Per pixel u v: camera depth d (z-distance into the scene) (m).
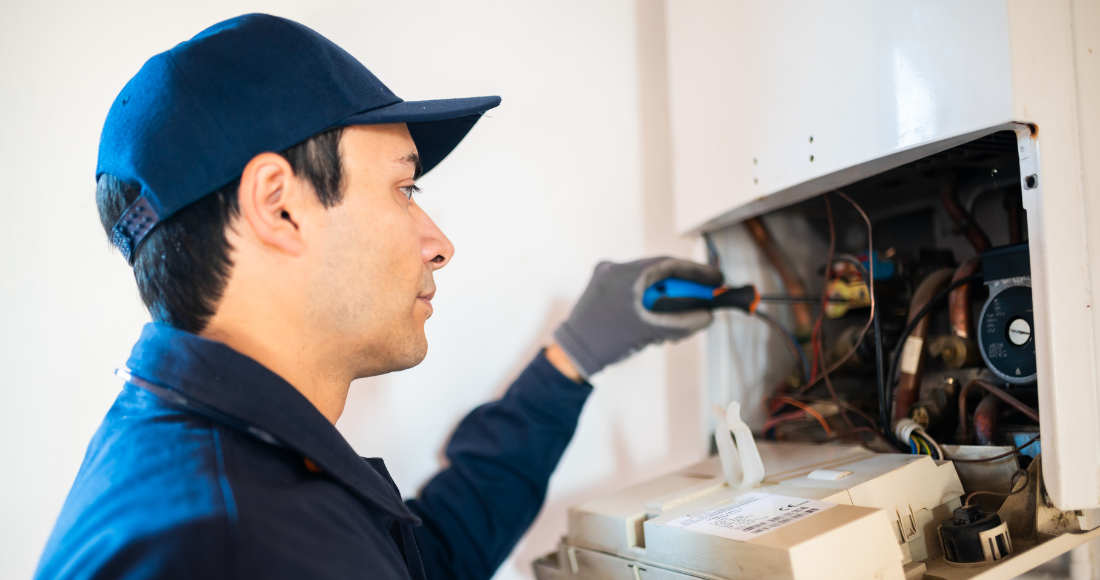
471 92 1.03
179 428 0.42
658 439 1.17
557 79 1.12
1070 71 0.55
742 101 0.82
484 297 1.03
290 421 0.45
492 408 0.93
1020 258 0.63
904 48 0.59
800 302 1.01
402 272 0.55
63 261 0.78
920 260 0.84
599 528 0.68
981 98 0.53
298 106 0.49
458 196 1.02
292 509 0.41
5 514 0.74
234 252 0.48
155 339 0.47
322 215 0.50
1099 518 0.59
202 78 0.48
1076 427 0.54
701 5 0.91
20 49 0.77
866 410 0.88
